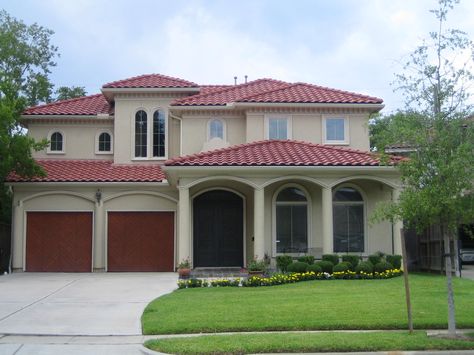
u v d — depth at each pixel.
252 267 18.81
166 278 20.62
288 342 9.80
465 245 32.19
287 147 21.84
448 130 10.73
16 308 14.11
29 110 26.25
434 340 9.96
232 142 24.61
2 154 21.66
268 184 20.33
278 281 17.50
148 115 25.91
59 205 23.86
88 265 23.66
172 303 13.96
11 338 11.09
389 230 21.88
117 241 23.75
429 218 10.84
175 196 23.88
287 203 21.95
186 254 20.03
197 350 9.41
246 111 24.00
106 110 26.73
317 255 21.52
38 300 15.31
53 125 26.47
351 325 11.27
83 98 28.56
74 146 26.44
